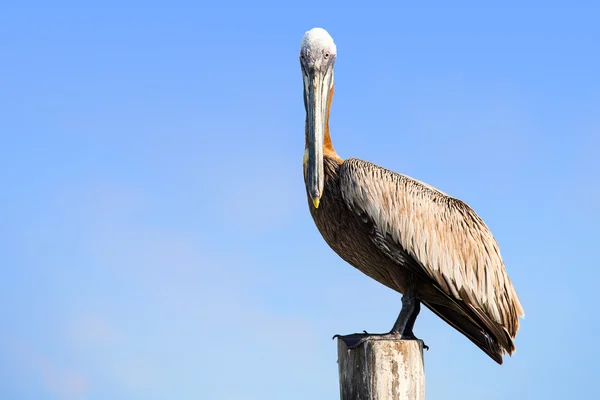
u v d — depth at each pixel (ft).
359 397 26.73
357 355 27.04
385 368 26.43
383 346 26.61
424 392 27.40
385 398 26.27
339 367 28.45
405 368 26.53
